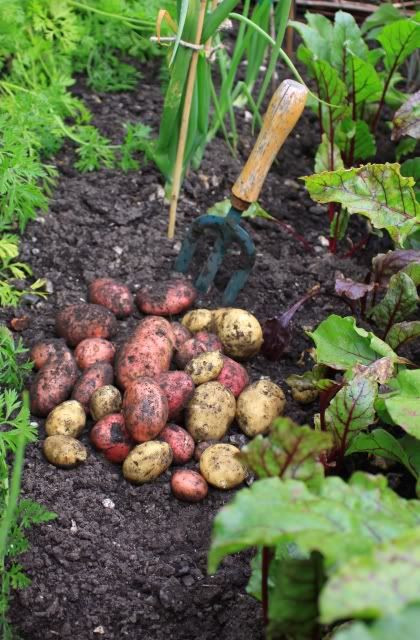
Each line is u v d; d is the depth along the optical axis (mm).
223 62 1587
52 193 1490
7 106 1470
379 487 877
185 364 1246
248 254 1333
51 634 1049
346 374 1120
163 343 1220
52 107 1519
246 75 1620
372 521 845
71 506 1131
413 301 1229
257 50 1568
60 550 1094
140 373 1206
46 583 1075
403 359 1164
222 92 1542
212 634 1056
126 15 1659
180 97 1387
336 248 1502
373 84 1479
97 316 1265
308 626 903
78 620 1056
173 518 1139
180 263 1396
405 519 860
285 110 1242
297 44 1860
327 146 1477
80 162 1524
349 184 1252
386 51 1460
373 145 1501
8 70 1650
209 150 1607
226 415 1191
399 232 1249
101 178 1529
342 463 1181
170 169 1488
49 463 1162
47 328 1312
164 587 1074
